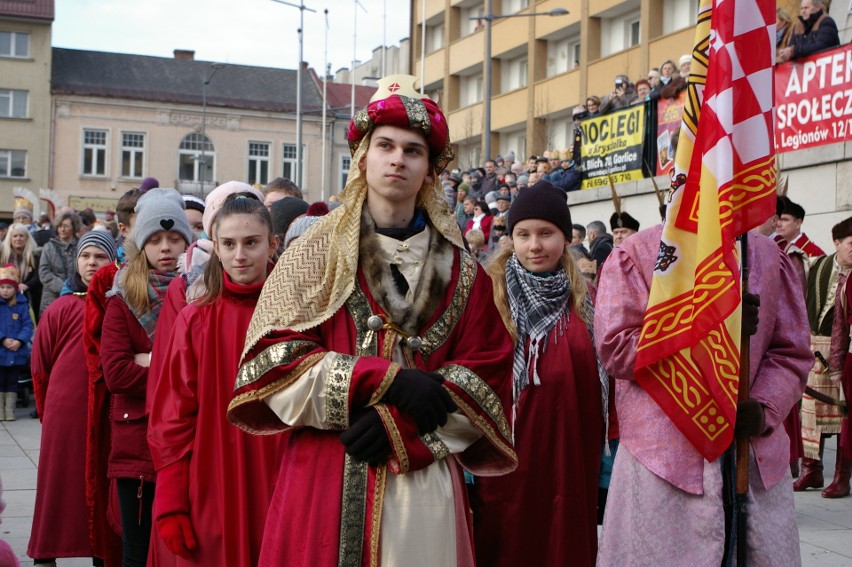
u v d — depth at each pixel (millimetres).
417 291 2898
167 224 4699
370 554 2705
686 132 3768
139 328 4637
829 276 7746
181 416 3727
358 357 2736
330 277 2865
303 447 2838
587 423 4449
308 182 55531
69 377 5387
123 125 52188
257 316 2854
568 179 16188
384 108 2871
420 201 3043
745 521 3543
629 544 3645
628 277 3746
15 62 50125
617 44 31594
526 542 4340
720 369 3492
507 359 2953
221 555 3621
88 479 5004
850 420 7188
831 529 6539
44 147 50625
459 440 2852
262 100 55000
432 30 42750
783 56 12055
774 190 3670
